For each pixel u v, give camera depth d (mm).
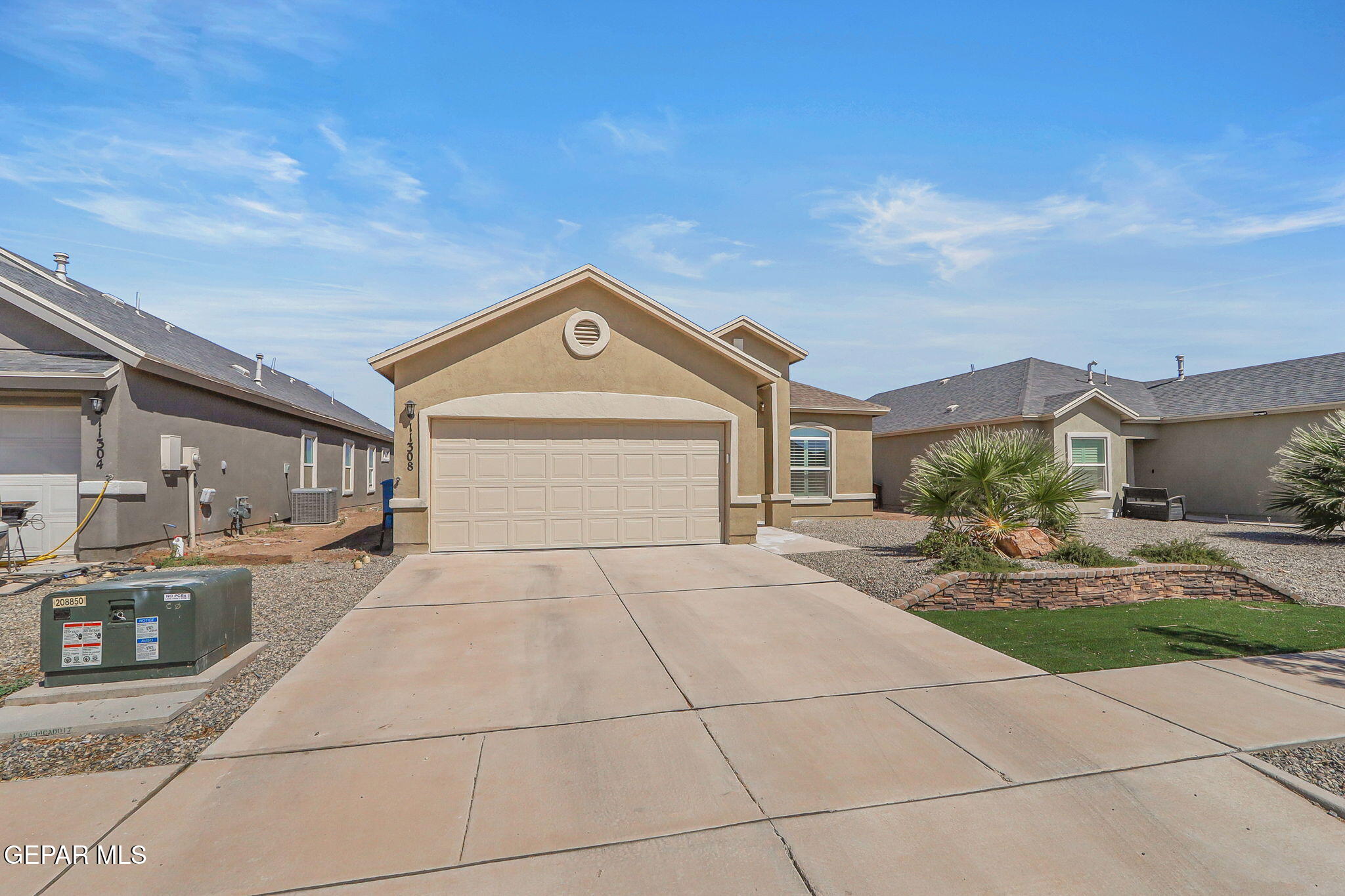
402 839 3334
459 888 2967
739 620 7320
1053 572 8398
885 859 3152
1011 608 8172
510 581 9219
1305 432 15461
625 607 7891
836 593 8539
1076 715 4762
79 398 11055
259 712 4895
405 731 4594
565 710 4934
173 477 12781
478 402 11359
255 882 3002
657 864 3135
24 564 10281
